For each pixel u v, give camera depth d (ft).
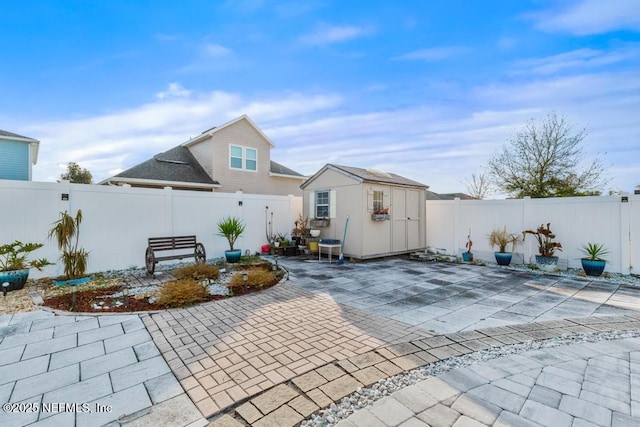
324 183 31.37
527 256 25.62
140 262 23.48
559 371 8.71
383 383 8.13
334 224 30.22
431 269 24.25
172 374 8.68
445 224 32.09
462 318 13.10
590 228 22.43
